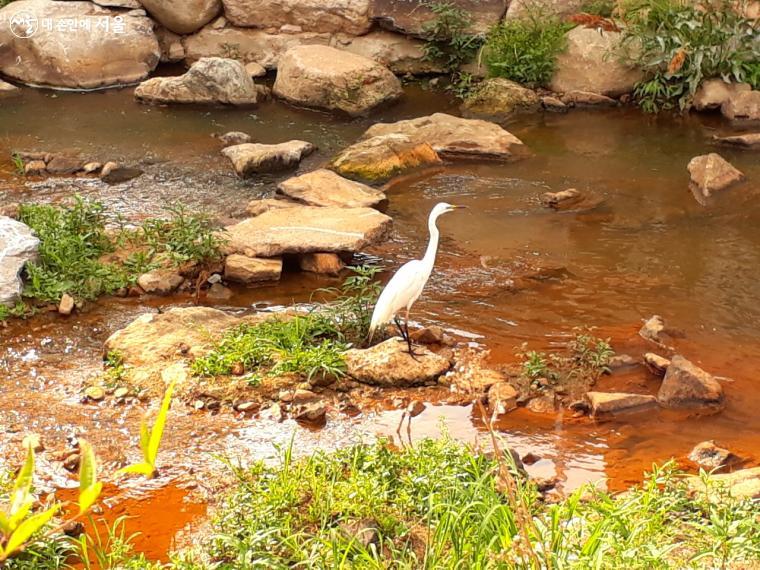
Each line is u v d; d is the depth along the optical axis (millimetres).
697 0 15602
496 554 4922
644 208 11656
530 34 15969
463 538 5070
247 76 15625
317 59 15531
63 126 14578
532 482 6184
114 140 13953
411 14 16453
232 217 11211
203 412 7414
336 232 10133
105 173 12531
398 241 10789
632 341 8570
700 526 5090
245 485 6062
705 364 8164
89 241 10125
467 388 7758
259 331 8422
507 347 8477
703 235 10898
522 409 7504
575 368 8055
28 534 2273
